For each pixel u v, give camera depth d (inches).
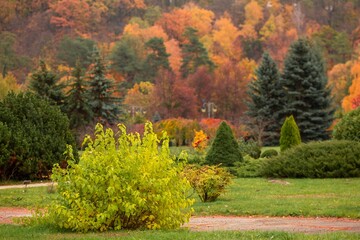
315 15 5108.3
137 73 3971.5
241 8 5241.1
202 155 1264.8
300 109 2268.7
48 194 821.2
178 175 498.9
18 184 1024.9
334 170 995.3
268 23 4758.9
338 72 3700.8
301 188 839.7
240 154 1152.8
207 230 488.1
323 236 422.3
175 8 5226.4
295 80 2300.7
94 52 2011.6
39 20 4719.5
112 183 462.9
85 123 1876.2
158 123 2176.4
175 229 478.9
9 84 2610.7
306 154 1033.5
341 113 2383.1
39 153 1087.6
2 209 697.6
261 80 2352.4
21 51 4424.2
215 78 3651.6
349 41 4611.2
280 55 4185.5
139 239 412.2
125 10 5137.8
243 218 589.0
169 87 3225.9
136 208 470.9
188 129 2118.6
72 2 4758.9
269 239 412.5
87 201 468.1
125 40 4441.4
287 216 590.6
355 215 567.8
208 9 5324.8
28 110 1124.5
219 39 4586.6
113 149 479.8
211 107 3203.7
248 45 4630.9
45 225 496.4
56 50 4352.9
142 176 467.5
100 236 435.2
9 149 1053.8
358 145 1024.9
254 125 2207.2
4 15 4675.2
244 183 944.9
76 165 477.1
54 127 1133.7
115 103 2020.2
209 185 711.1
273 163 1052.5
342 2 5157.5
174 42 4485.7
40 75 1904.5
